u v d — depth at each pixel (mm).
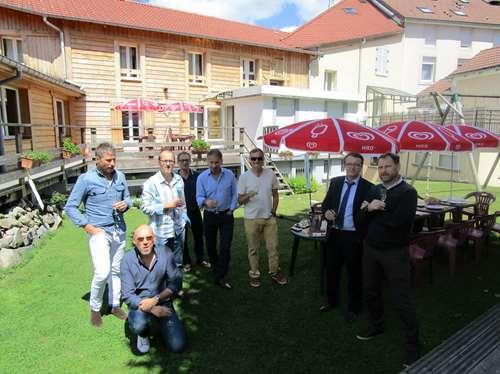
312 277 6074
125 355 3980
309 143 5070
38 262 6684
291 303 5160
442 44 27312
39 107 12664
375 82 25797
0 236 6742
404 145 6062
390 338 4297
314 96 17812
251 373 3686
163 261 4020
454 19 27047
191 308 5008
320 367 3779
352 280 4582
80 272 6242
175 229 5070
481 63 19297
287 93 16875
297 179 15305
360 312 4855
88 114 16234
